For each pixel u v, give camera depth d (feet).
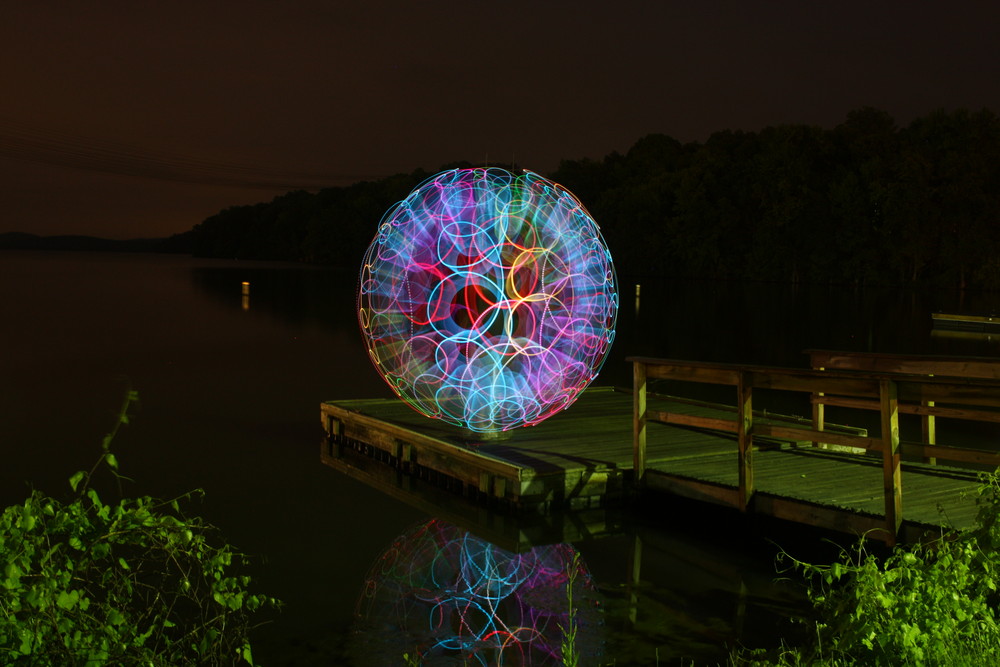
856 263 176.96
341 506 29.45
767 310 122.01
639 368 28.27
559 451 30.94
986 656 12.92
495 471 28.68
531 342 40.68
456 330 43.75
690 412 37.83
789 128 186.09
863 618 13.94
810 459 29.35
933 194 168.55
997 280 161.68
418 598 21.39
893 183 167.84
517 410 38.88
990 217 162.50
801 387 23.52
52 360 65.05
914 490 24.67
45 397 49.52
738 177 200.23
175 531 13.35
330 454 37.04
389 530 26.86
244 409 46.83
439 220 39.06
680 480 27.04
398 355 52.90
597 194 238.48
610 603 21.15
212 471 33.86
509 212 39.04
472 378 40.98
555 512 28.04
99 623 12.62
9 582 11.16
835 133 185.78
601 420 36.99
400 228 40.73
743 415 24.77
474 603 21.08
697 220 199.72
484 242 38.88
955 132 171.63
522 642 18.86
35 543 12.26
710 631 19.40
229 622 19.35
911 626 13.52
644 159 241.14
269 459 36.06
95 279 192.75
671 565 23.79
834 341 84.02
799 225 182.29
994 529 15.29
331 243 304.71
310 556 24.39
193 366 62.59
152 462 35.06
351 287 169.27
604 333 43.32
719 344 81.30
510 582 22.56
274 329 89.51
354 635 19.21
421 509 29.25
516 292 39.88
